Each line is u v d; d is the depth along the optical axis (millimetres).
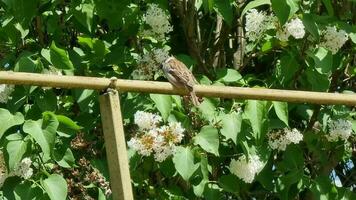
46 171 2533
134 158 2584
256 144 2576
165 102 2488
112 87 2047
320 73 2732
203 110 2584
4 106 2693
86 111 2701
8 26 2768
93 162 2676
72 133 2484
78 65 2771
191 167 2547
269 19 2715
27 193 2465
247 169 2670
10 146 2412
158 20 2783
